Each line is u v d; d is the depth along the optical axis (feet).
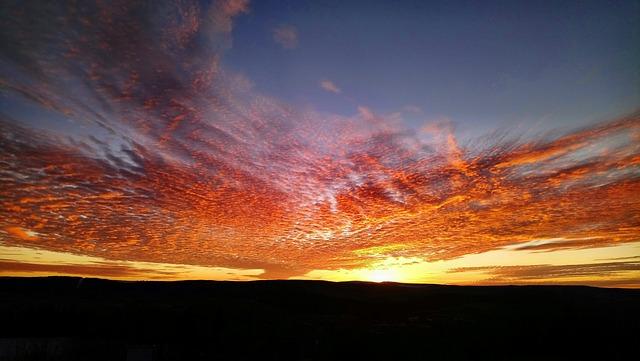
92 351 43.29
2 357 40.32
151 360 41.98
